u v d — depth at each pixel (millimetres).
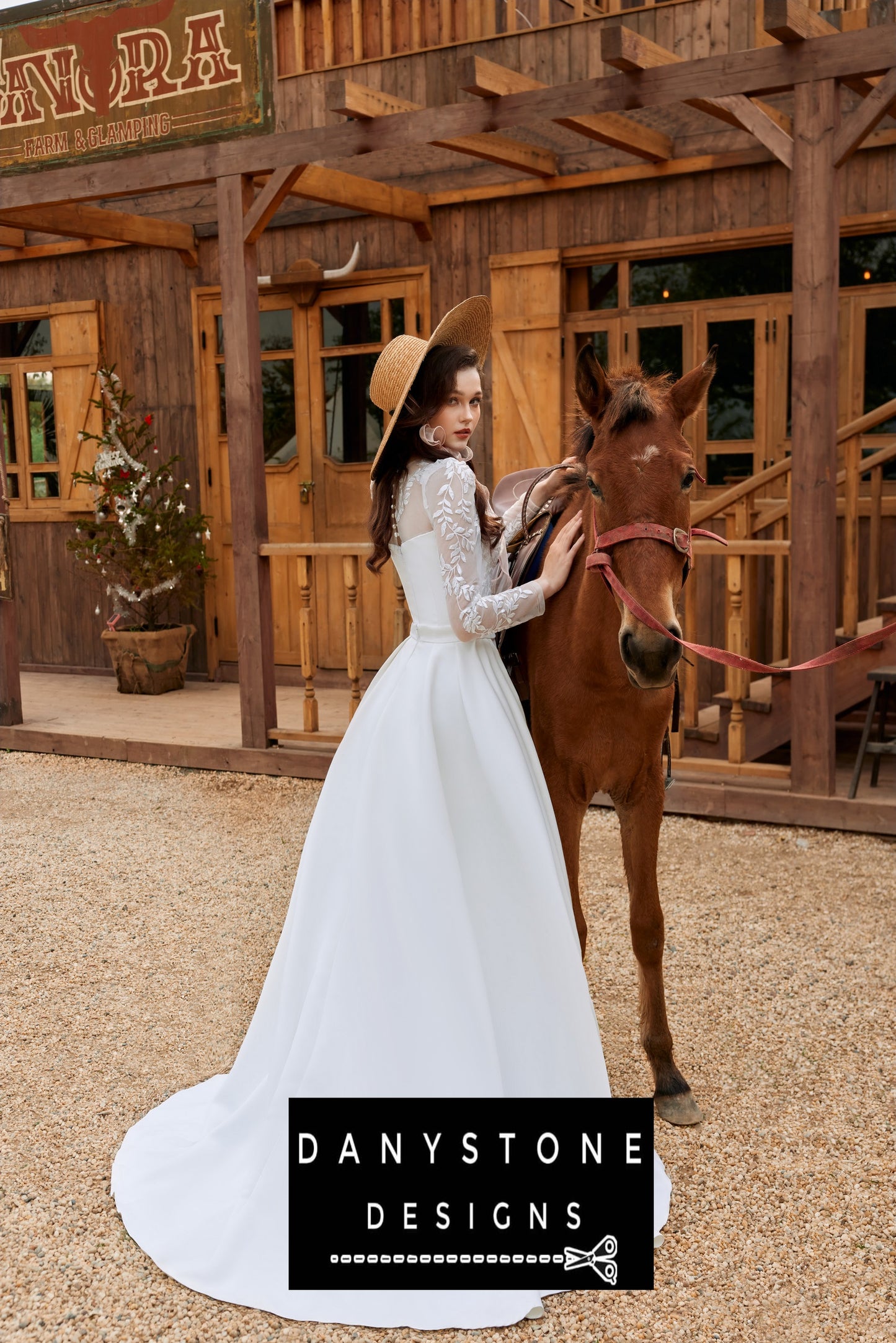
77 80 5926
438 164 7113
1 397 9094
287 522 8062
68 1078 2932
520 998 2197
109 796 5777
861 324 6199
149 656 7953
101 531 8211
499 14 7176
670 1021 3199
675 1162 2510
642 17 6398
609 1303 2076
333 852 2357
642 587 2086
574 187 6707
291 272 7527
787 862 4473
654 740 2572
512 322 7000
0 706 6949
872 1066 2916
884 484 6262
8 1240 2270
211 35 5523
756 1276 2139
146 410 8523
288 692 7863
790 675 4754
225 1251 2129
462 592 2207
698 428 6699
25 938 3916
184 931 3955
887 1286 2104
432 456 2273
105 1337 2000
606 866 4551
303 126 7543
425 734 2207
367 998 2123
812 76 4352
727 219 6383
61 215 7035
